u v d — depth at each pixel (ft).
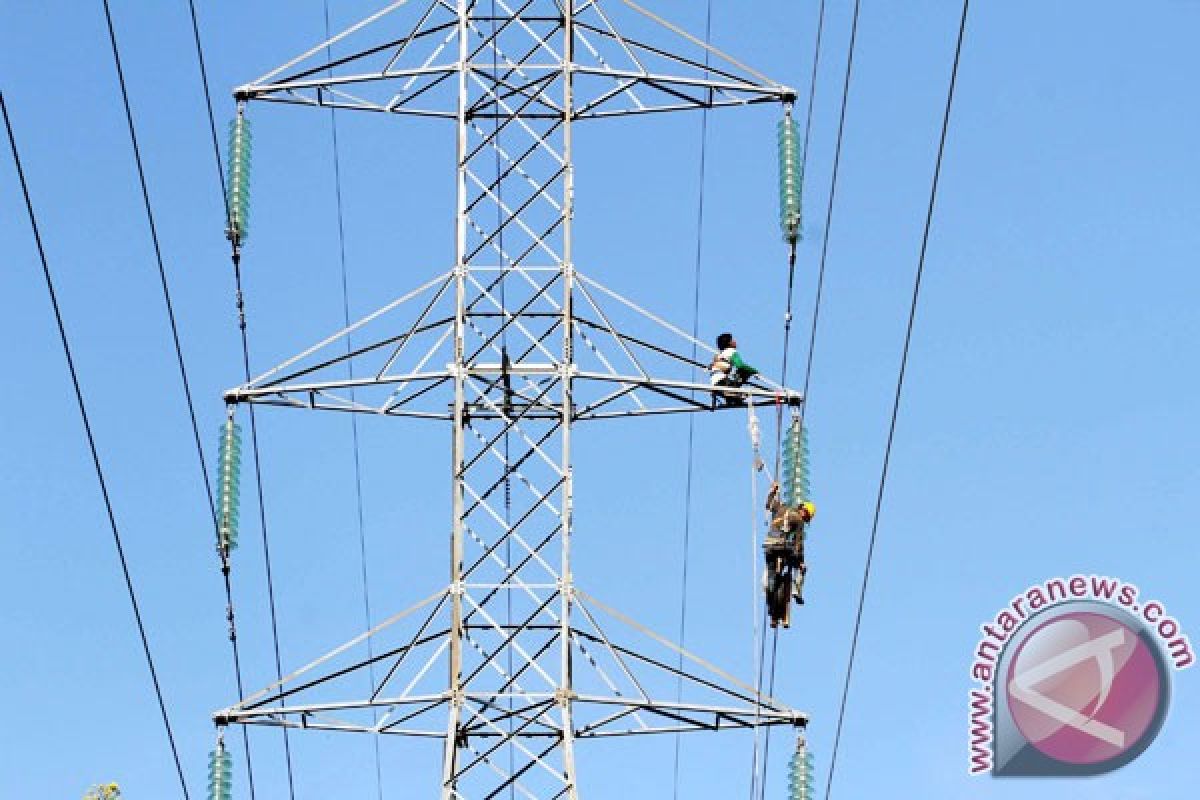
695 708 311.27
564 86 332.60
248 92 332.80
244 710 309.63
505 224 327.47
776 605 314.76
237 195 322.96
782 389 322.55
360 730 312.09
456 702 310.24
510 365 322.55
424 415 327.26
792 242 319.68
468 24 336.90
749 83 333.21
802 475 319.68
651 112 336.49
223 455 317.22
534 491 317.63
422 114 338.95
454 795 306.14
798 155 323.57
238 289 321.73
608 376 322.75
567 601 313.32
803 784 310.86
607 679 311.68
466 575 316.19
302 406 322.75
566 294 323.98
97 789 294.87
